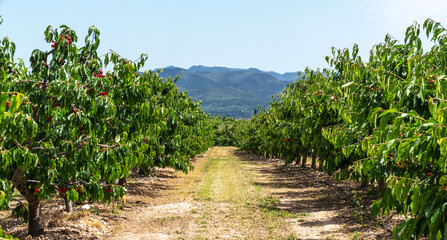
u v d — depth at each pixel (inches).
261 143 1432.1
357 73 235.5
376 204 172.2
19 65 282.0
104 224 407.8
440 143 116.7
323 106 365.7
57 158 259.0
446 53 200.8
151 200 575.5
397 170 230.5
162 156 624.7
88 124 245.8
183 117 683.4
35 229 341.7
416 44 211.2
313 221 421.1
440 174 187.2
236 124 2805.1
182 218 450.0
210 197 596.1
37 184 299.1
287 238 353.4
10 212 477.7
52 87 251.3
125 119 297.7
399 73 241.3
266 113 812.0
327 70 428.1
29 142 265.0
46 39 259.6
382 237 326.3
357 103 216.7
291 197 598.2
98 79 253.0
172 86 602.9
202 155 1823.3
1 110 115.8
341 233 360.2
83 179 321.7
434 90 153.3
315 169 957.8
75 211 442.3
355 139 281.6
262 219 438.6
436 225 133.4
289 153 752.3
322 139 417.7
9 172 295.3
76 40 269.0
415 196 138.2
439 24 206.5
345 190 606.5
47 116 233.6
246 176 911.0
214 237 363.3
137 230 394.3
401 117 130.0
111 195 331.6
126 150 295.1
